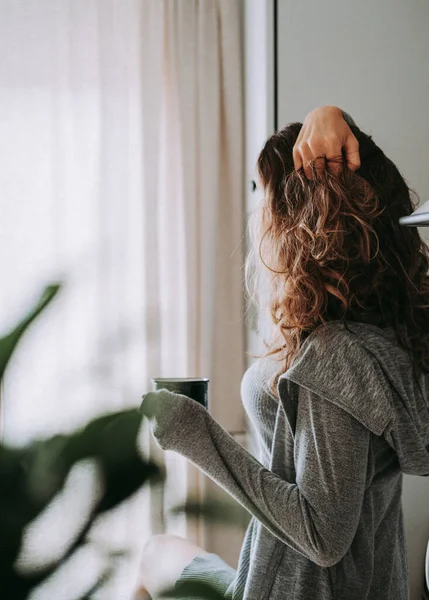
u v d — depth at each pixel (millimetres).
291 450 1120
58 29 2625
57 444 310
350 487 1021
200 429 1069
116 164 2641
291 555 1112
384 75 2057
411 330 1109
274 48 2092
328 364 1047
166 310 2664
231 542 2400
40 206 2627
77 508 313
